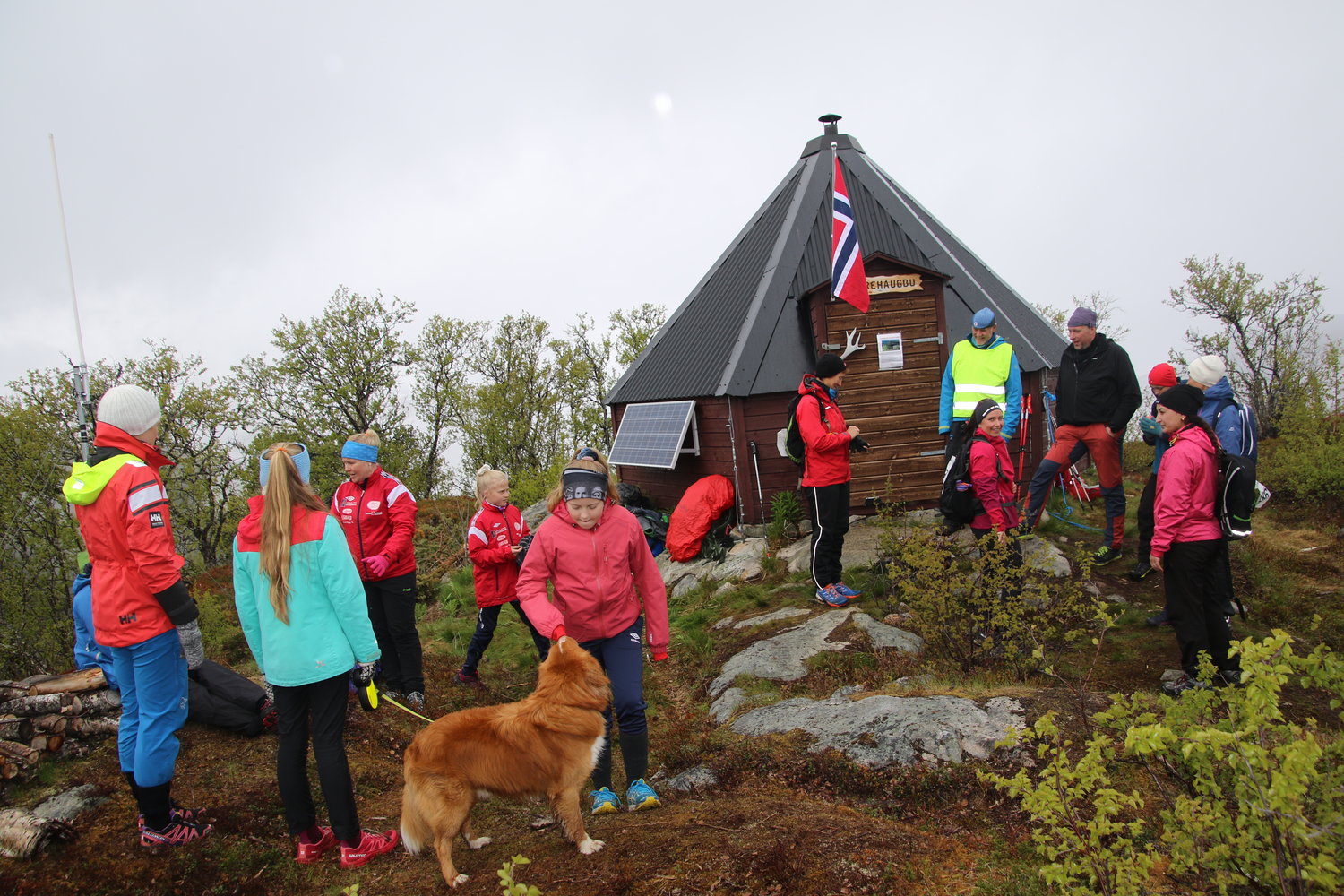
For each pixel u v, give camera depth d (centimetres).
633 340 2498
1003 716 441
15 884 324
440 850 327
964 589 575
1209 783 262
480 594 638
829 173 1139
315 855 364
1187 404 478
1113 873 266
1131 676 525
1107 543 752
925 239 1066
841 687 547
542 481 1722
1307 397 991
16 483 1109
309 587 342
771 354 960
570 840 346
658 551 1008
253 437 1844
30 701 412
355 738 515
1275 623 599
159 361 1505
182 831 363
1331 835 234
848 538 863
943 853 341
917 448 913
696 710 576
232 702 470
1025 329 1081
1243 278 1283
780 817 367
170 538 342
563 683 340
